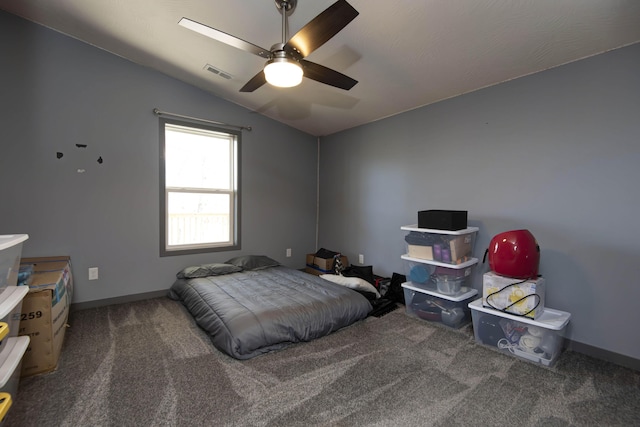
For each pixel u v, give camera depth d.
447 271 2.57
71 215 2.89
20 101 2.66
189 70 3.20
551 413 1.55
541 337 2.03
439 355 2.12
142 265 3.27
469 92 2.81
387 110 3.43
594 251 2.12
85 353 2.10
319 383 1.79
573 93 2.19
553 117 2.29
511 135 2.52
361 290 3.09
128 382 1.78
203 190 3.75
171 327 2.54
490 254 2.29
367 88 2.98
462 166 2.87
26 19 2.67
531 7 1.75
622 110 1.99
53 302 1.92
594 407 1.60
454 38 2.12
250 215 4.04
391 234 3.59
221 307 2.39
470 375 1.88
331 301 2.57
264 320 2.18
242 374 1.87
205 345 2.23
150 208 3.30
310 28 1.56
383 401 1.63
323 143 4.64
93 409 1.54
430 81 2.71
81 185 2.93
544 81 2.33
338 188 4.36
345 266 4.08
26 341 1.48
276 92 3.41
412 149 3.33
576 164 2.19
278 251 4.34
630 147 1.96
